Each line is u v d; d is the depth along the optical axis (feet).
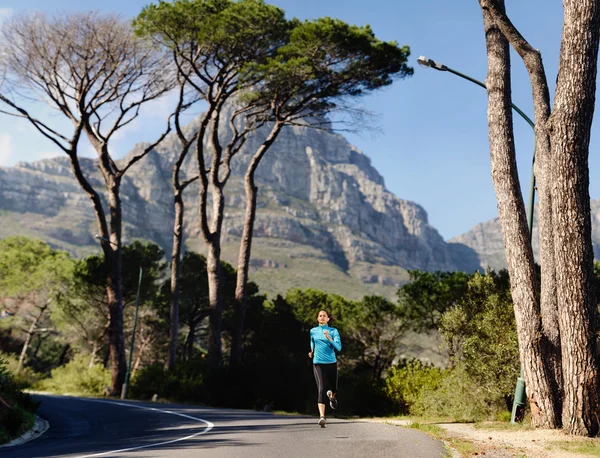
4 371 50.26
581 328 33.65
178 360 117.70
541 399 38.11
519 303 39.65
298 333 168.55
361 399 93.04
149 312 186.70
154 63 110.93
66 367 142.20
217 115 116.78
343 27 93.50
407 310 121.08
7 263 176.35
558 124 34.58
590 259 34.12
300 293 184.03
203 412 59.41
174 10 96.48
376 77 100.58
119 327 119.55
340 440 25.90
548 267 39.60
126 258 162.81
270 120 110.11
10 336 201.67
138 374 117.50
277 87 100.73
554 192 34.76
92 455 21.90
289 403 103.30
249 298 177.99
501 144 41.70
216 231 116.98
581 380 33.55
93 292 160.66
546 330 38.86
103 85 111.24
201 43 97.96
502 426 39.19
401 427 34.73
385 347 139.13
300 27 95.61
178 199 127.13
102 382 132.36
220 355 114.83
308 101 105.81
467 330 58.49
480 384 54.34
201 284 183.21
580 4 34.55
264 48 102.01
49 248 192.54
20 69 105.81
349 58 97.04
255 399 103.40
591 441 30.22
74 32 103.91
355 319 139.74
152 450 23.50
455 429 37.40
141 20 99.86
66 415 55.62
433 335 112.78
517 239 40.24
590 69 34.40
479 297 60.13
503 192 41.14
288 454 21.50
